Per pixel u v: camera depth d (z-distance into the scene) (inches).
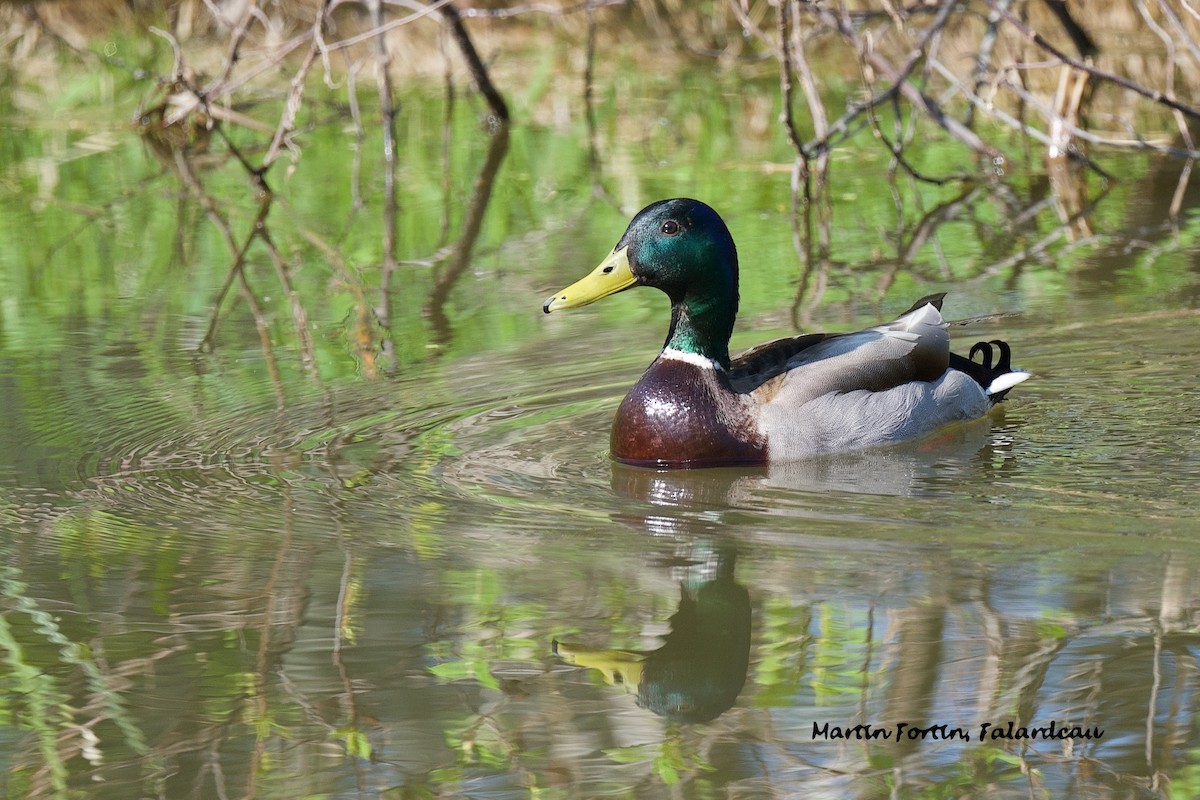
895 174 800.9
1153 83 936.3
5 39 1103.0
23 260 689.6
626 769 280.1
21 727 298.8
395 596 351.6
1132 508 394.3
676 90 1021.2
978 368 501.0
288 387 510.3
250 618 341.1
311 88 1043.3
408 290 628.7
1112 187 768.9
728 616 336.8
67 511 407.2
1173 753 279.3
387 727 295.7
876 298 596.4
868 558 366.3
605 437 467.8
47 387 510.9
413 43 1100.5
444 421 479.5
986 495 408.5
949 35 1002.1
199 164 888.3
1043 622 328.5
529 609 344.2
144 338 568.4
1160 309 566.9
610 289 456.1
